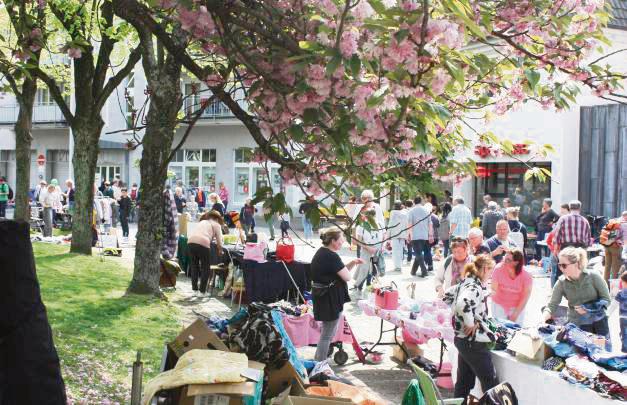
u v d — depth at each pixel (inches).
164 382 182.4
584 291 313.6
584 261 315.3
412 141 156.2
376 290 395.2
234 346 224.2
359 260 365.4
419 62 136.3
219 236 577.3
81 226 698.8
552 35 201.2
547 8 202.1
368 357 397.1
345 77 146.3
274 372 222.5
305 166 168.2
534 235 842.2
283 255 525.7
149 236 491.2
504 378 276.2
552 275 609.9
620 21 847.1
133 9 182.4
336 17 140.0
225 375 180.1
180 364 194.2
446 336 325.7
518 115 967.6
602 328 313.1
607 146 914.7
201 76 185.2
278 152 172.2
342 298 348.2
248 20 174.9
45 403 117.4
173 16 181.6
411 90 137.9
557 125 935.7
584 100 936.9
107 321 395.9
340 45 135.0
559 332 265.3
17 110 1875.0
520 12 201.3
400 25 134.4
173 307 468.4
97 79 687.7
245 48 170.1
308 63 141.6
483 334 271.9
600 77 207.6
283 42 158.1
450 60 142.0
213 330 236.7
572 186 944.3
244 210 1061.1
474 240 432.1
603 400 228.5
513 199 1000.2
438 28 133.0
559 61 203.0
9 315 116.4
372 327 466.3
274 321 234.8
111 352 331.0
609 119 912.9
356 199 175.9
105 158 1749.5
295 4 161.2
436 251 872.3
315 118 150.0
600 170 920.3
